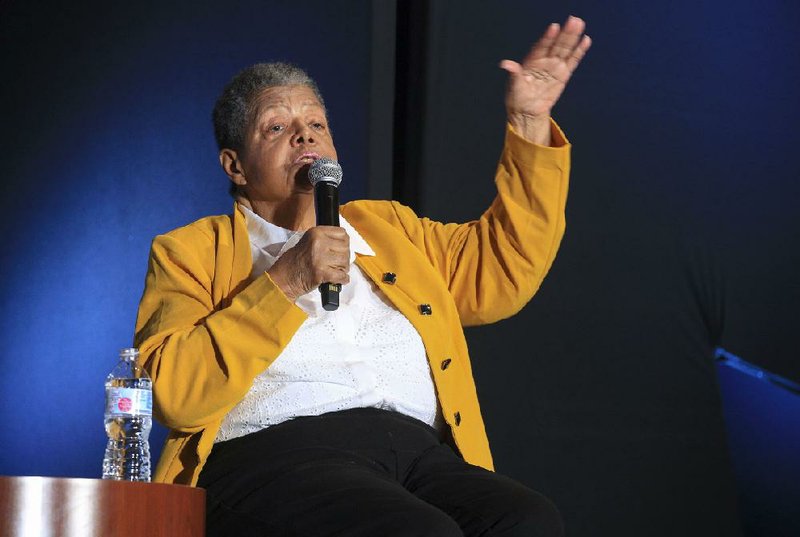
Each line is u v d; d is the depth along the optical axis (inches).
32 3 713.6
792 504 577.6
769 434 586.6
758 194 601.3
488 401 545.3
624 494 548.7
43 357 651.5
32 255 673.6
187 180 622.8
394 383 315.0
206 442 300.4
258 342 295.9
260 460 294.5
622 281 573.6
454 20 579.5
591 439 551.8
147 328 322.0
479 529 278.8
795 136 614.2
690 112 601.6
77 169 668.7
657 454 556.7
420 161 565.6
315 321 315.6
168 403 297.7
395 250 343.3
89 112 672.4
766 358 582.6
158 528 248.2
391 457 300.2
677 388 567.8
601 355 563.2
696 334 576.7
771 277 592.1
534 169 343.9
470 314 352.2
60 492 235.1
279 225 352.2
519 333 556.4
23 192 687.7
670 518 549.6
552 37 345.1
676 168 593.3
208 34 635.5
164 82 646.5
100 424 617.6
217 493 293.6
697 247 585.9
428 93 569.6
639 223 581.9
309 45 592.1
